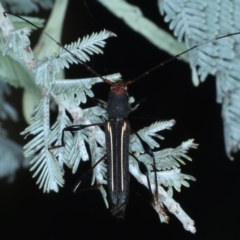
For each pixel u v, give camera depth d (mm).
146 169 239
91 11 296
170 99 309
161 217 236
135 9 273
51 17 271
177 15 259
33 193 317
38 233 331
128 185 245
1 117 289
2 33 246
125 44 297
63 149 240
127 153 245
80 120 240
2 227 326
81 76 287
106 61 294
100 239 336
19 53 243
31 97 271
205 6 259
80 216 333
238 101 261
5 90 289
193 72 260
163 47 275
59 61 239
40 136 240
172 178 236
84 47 239
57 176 239
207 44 259
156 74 302
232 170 329
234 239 336
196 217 335
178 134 311
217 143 323
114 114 250
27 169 293
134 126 302
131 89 302
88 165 296
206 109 315
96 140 243
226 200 333
